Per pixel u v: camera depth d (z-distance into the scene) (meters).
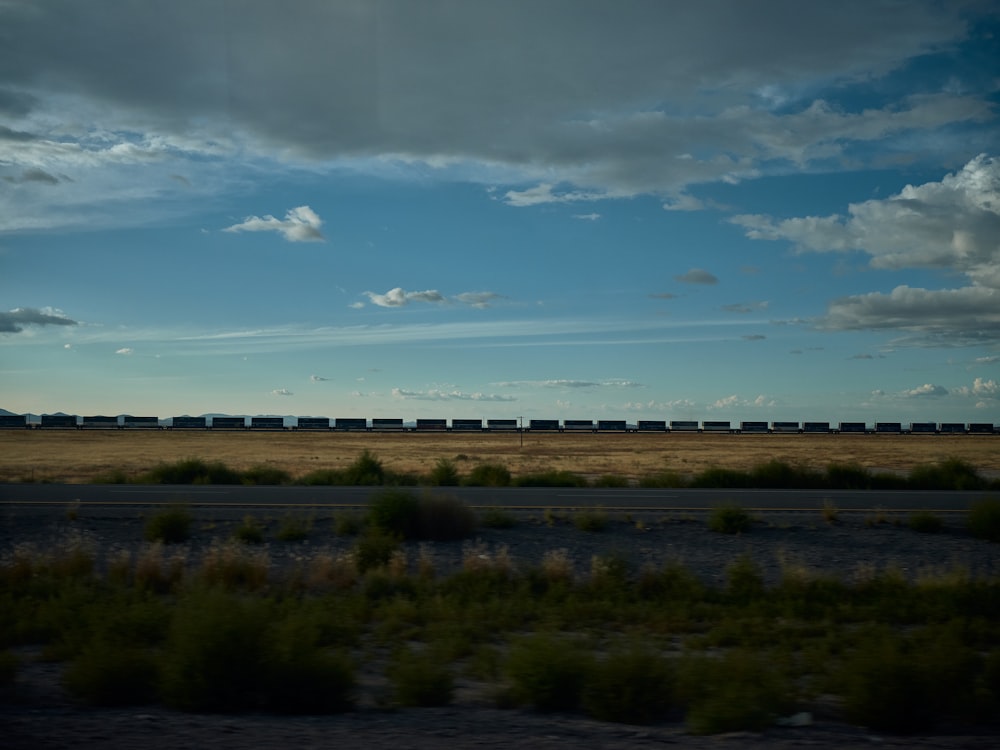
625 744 6.36
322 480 33.16
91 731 6.41
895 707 7.18
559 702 7.74
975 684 8.24
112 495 26.50
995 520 19.64
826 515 21.78
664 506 24.05
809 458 64.50
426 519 19.05
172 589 14.00
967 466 36.06
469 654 10.59
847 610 13.22
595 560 15.37
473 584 14.58
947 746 6.66
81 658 8.08
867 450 81.69
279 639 8.01
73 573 14.87
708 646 11.21
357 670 9.29
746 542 19.23
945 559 18.05
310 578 14.63
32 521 20.42
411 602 13.37
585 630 11.71
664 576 14.99
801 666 9.88
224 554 15.04
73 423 133.25
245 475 34.31
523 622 12.45
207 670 7.40
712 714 6.93
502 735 6.59
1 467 46.50
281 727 6.73
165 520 18.55
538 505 24.20
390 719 7.22
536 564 16.94
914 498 27.53
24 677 8.86
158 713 7.25
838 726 7.38
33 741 6.05
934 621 12.59
